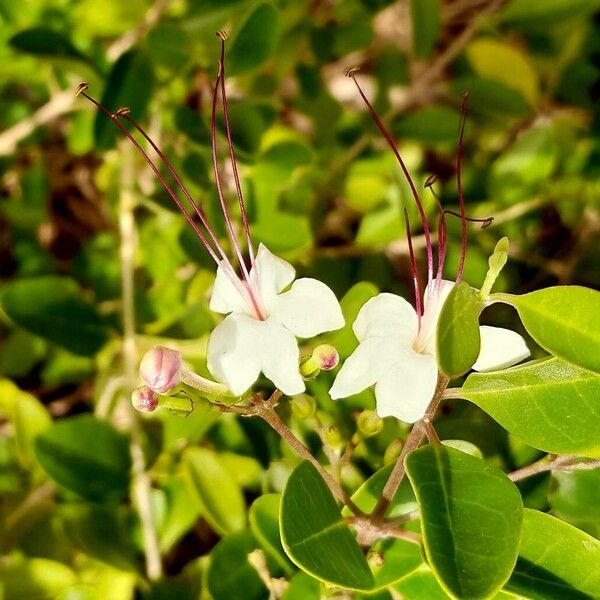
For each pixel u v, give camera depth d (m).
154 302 0.27
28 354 0.28
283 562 0.21
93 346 0.25
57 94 0.29
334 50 0.30
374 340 0.18
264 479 0.24
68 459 0.24
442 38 0.35
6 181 0.32
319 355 0.18
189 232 0.26
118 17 0.29
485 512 0.17
